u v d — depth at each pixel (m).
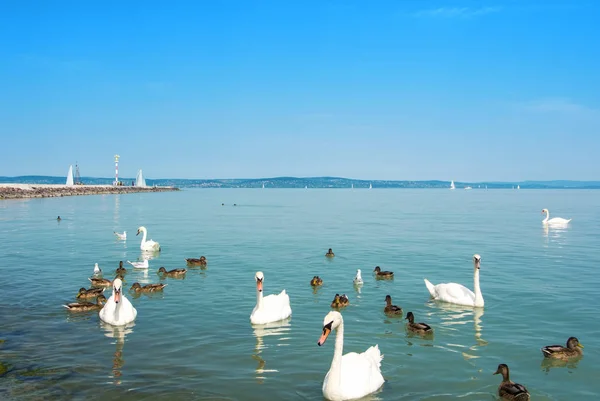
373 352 15.13
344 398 13.09
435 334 18.34
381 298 23.88
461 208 104.94
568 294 24.20
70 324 19.41
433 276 29.05
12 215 72.50
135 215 78.31
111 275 29.17
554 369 15.20
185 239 46.69
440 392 13.68
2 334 18.12
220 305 22.33
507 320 20.02
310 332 18.59
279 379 14.41
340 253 37.75
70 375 14.55
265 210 96.62
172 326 19.20
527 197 191.62
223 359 15.84
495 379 14.48
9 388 13.69
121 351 16.48
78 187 182.62
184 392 13.55
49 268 30.94
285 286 26.44
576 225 61.66
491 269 31.08
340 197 193.50
